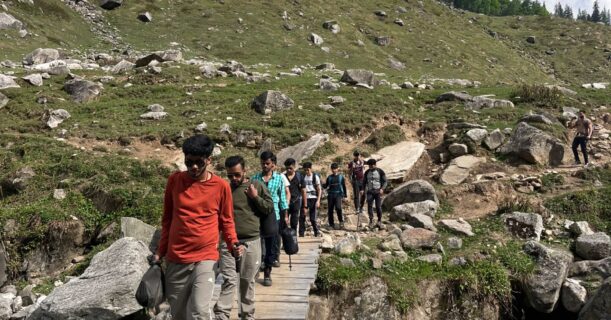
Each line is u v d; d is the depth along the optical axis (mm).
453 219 13320
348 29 52500
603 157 16750
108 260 9031
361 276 10445
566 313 10641
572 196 13711
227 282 6703
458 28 68750
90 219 12430
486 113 20000
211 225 5566
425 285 10664
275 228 8156
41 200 12789
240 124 18078
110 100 20969
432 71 47281
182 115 19391
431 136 18672
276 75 28094
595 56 77562
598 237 11695
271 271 9758
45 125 17375
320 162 16422
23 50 29969
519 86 25078
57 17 38312
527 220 12508
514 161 16078
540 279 10648
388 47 51812
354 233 12875
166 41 40500
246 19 48094
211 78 25125
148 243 10859
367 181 13211
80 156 14844
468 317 10461
